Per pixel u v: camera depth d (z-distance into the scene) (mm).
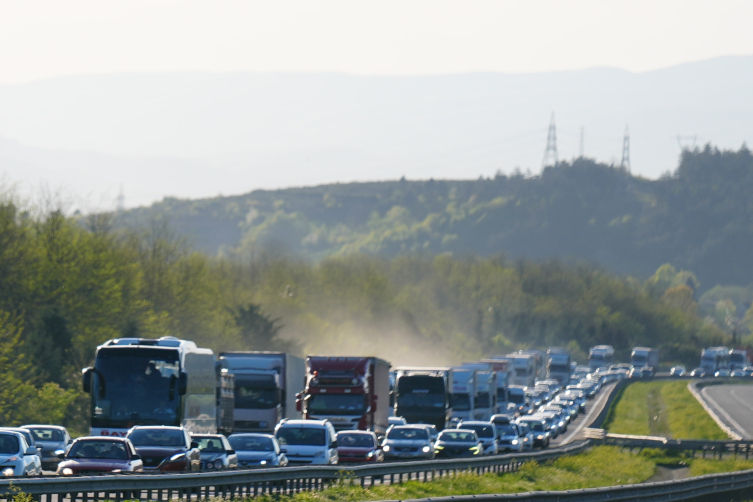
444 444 157625
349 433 137250
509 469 156625
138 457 93188
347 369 168250
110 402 127188
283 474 95375
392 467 117125
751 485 143500
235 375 173125
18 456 90500
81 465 88375
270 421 171625
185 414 130625
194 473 82000
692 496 124875
